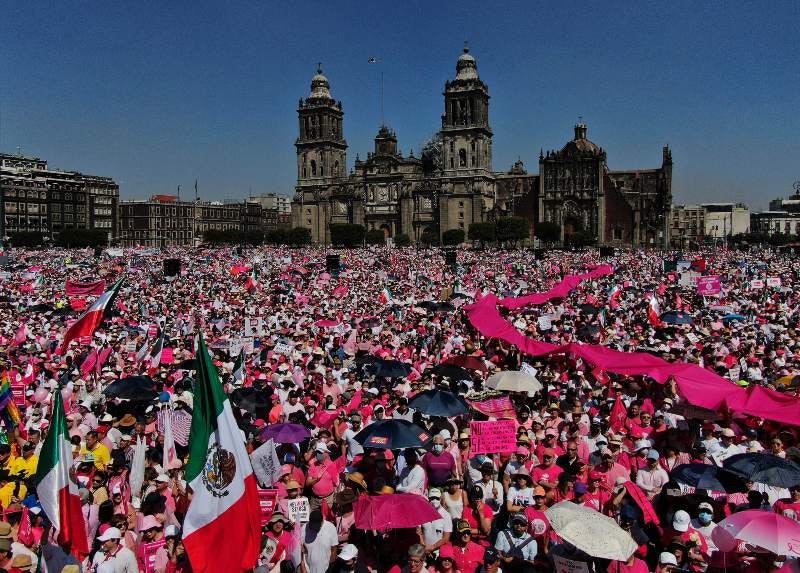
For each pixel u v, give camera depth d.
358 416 17.62
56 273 80.88
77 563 11.52
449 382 23.11
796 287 56.81
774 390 19.83
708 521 12.44
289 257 106.19
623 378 24.81
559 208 180.12
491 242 172.12
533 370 23.47
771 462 13.37
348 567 10.84
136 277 76.69
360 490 14.47
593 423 17.16
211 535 10.69
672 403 20.17
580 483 13.06
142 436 17.25
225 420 10.91
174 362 28.16
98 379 25.44
